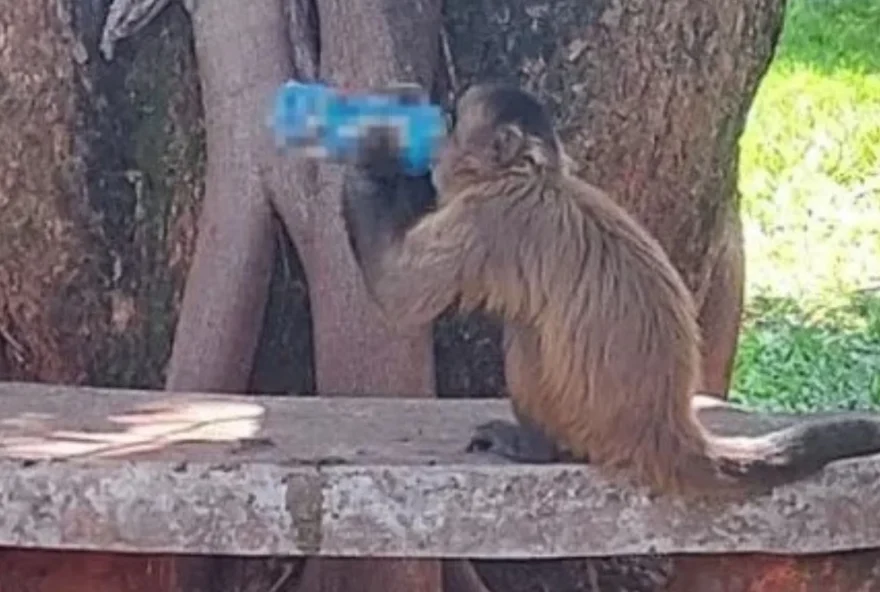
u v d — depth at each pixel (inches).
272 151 322.3
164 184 342.0
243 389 331.6
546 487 254.5
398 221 254.5
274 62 325.7
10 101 331.9
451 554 255.0
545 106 320.5
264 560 332.2
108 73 337.1
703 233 364.5
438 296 249.4
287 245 338.6
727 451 259.0
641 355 252.7
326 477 252.7
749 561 268.2
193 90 340.2
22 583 263.1
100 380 345.1
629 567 345.1
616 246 253.8
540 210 250.8
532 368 255.6
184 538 252.7
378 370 318.0
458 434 276.2
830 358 579.8
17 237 337.4
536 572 343.3
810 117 943.7
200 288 328.8
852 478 263.3
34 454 256.1
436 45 332.8
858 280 684.1
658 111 345.7
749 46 361.7
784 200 796.6
